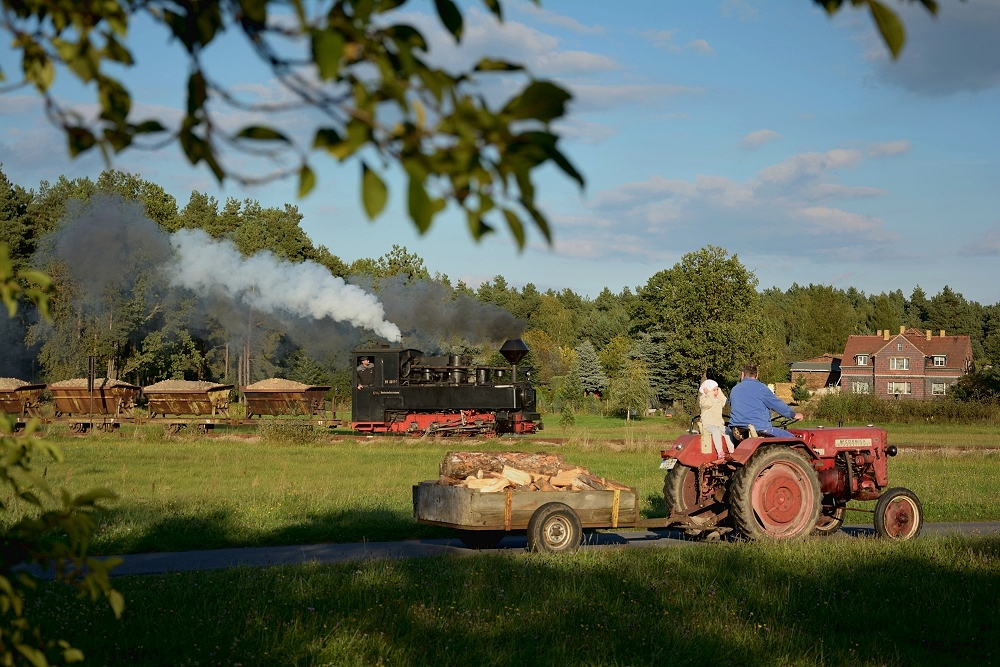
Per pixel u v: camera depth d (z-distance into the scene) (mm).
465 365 35625
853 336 94000
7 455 2654
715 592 8422
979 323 170750
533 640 6852
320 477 19516
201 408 36188
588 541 12422
